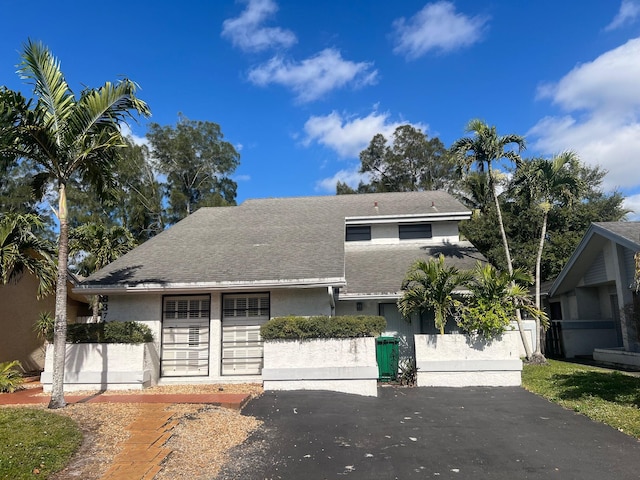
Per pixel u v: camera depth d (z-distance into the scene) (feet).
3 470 17.62
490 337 38.83
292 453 21.43
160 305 41.47
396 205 65.87
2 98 26.81
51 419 24.98
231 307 42.29
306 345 36.35
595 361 54.03
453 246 60.08
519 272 40.06
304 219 59.31
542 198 52.70
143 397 32.68
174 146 130.52
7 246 40.09
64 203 30.19
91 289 39.55
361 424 26.61
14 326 50.90
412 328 48.67
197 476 18.33
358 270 53.11
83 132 30.04
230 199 143.54
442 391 36.50
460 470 19.21
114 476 17.80
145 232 120.67
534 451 21.53
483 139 51.37
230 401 30.89
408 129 153.48
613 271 52.49
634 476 18.20
